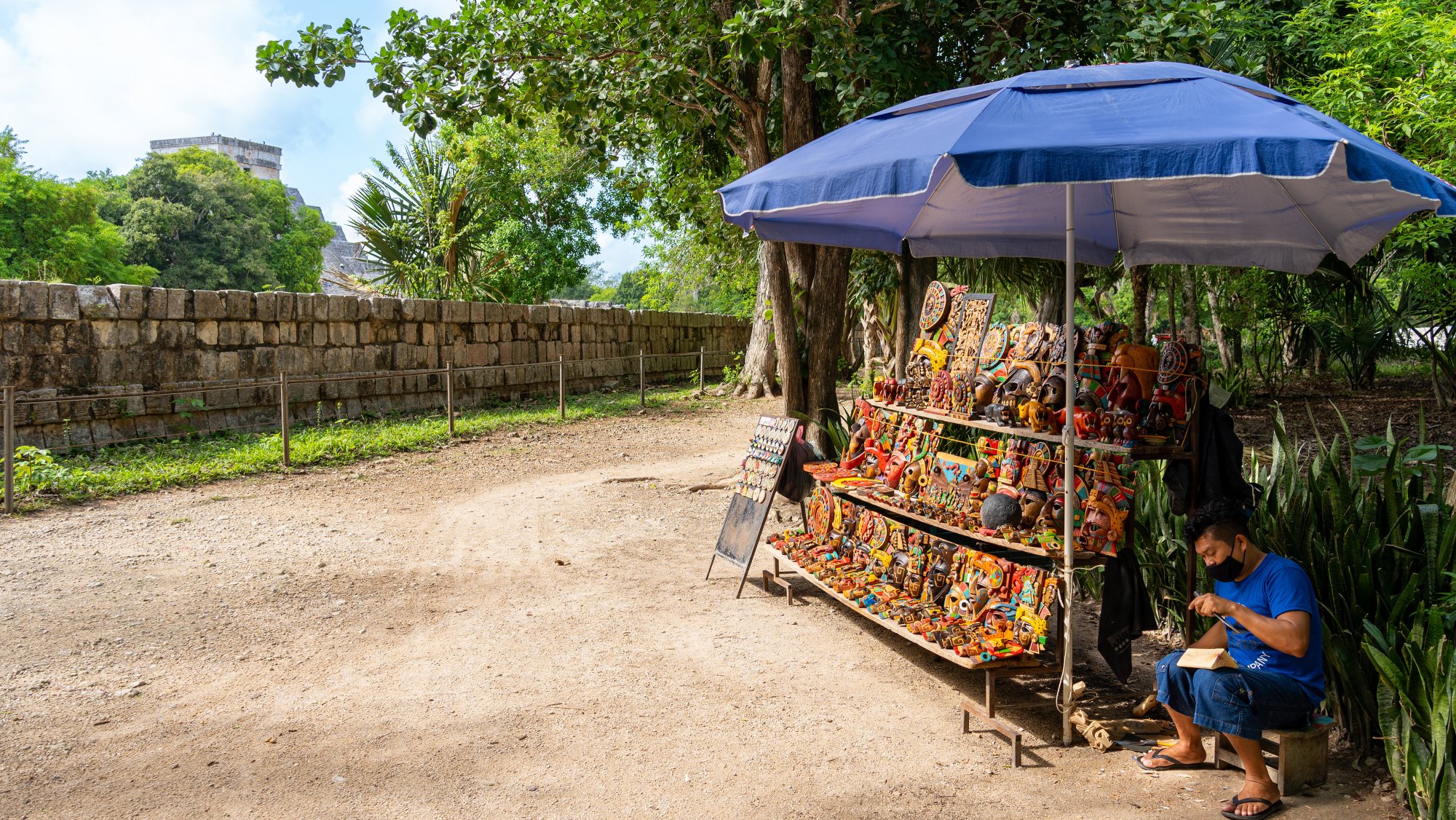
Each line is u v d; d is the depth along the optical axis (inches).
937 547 193.8
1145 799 134.0
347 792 136.3
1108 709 166.7
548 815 129.8
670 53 301.3
